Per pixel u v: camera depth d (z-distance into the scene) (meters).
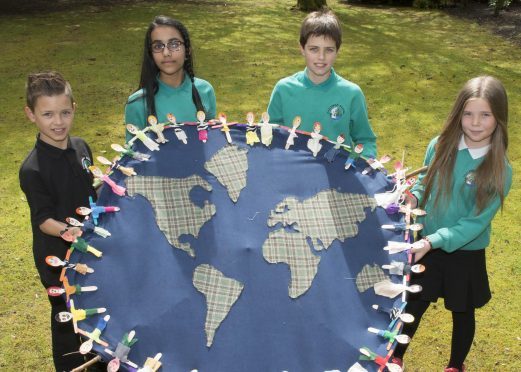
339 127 2.92
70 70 7.75
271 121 3.05
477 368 2.97
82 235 1.97
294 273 1.94
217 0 14.17
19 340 3.06
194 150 2.22
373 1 14.64
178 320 1.83
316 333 1.83
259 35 10.12
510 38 10.40
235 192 2.13
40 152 2.39
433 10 13.52
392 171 4.89
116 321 1.82
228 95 6.75
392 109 6.43
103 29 10.34
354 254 1.99
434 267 2.65
